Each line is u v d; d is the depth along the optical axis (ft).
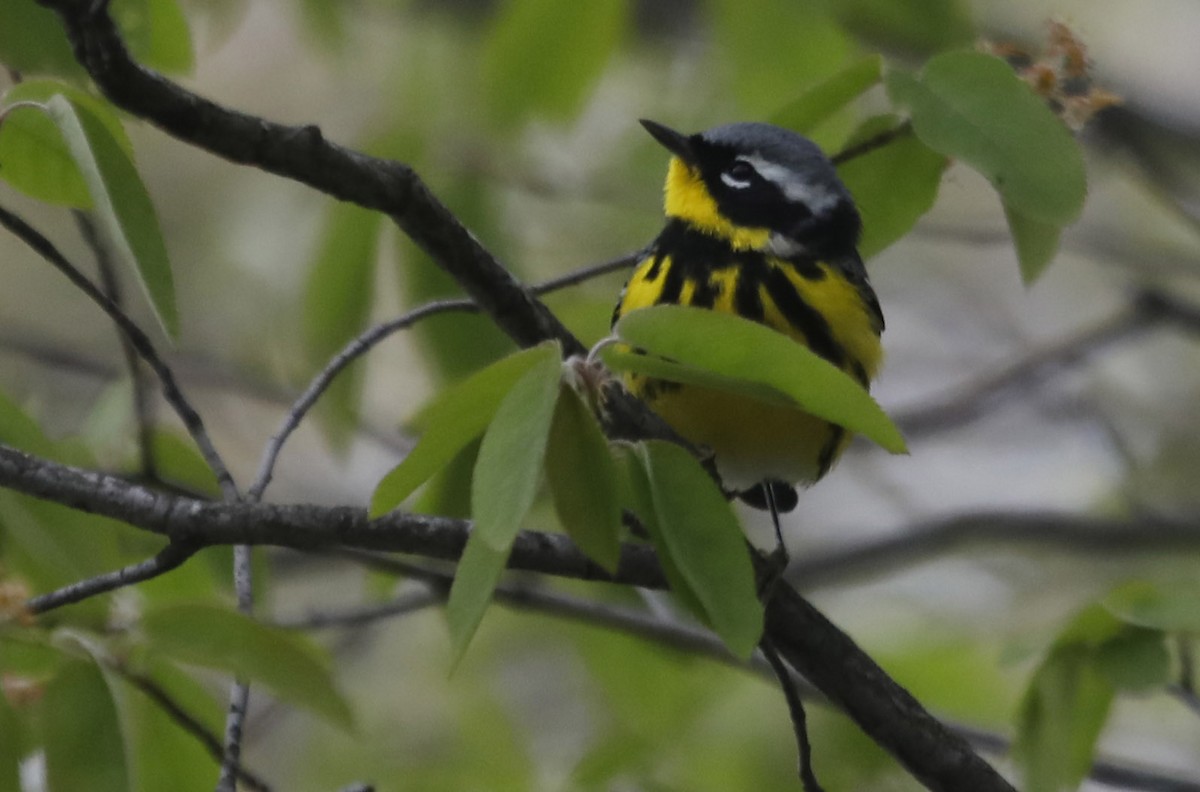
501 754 39.37
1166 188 47.37
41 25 24.38
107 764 20.48
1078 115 25.81
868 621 49.01
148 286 18.17
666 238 30.63
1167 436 54.19
